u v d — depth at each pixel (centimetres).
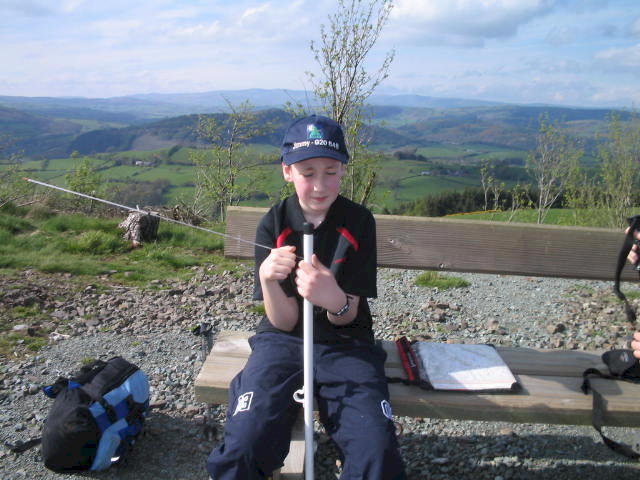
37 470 241
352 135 743
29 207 946
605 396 202
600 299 507
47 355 360
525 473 244
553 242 266
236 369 218
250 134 1395
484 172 1536
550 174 1455
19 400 300
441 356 224
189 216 1050
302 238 211
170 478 238
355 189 790
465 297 518
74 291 500
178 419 287
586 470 247
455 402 198
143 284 541
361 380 189
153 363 354
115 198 1859
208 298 502
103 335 402
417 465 250
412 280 578
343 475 169
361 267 205
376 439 167
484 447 266
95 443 232
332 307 178
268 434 172
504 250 268
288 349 203
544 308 482
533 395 203
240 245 274
